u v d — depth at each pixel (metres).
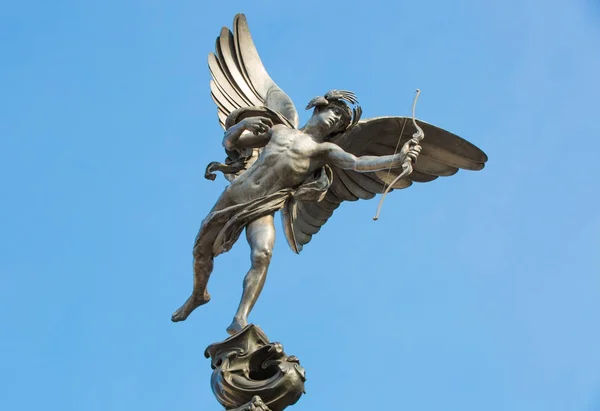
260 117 16.50
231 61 18.61
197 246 16.00
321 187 16.00
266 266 15.48
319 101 16.45
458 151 17.92
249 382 14.29
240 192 15.98
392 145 17.80
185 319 16.44
